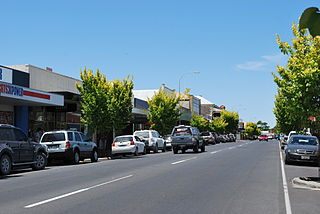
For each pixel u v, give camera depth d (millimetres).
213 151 36469
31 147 18359
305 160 20422
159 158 26594
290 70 17047
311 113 14680
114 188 11680
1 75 25719
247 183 12922
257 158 25953
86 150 24516
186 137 33219
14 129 17406
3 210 8320
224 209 8430
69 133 23078
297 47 15562
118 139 30078
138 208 8492
